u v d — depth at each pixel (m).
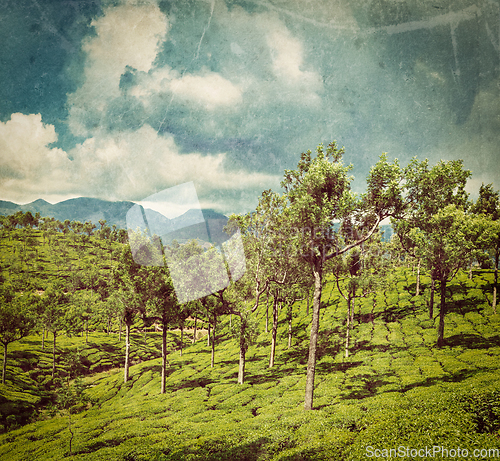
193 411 29.53
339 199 23.33
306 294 49.00
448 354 34.69
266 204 28.83
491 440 12.73
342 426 18.02
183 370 50.66
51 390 51.19
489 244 39.34
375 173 23.52
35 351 66.69
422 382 26.05
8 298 63.25
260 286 34.84
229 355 56.66
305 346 49.94
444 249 36.53
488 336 38.22
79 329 84.25
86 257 165.75
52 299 65.69
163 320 36.94
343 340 47.56
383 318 52.84
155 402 35.16
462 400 17.31
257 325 35.56
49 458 22.39
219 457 17.03
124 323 50.81
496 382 20.20
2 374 50.88
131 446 20.92
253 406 28.34
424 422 15.41
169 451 19.28
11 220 186.25
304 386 31.78
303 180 24.05
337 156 24.75
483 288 53.69
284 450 16.39
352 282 41.88
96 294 118.94
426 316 49.50
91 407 40.53
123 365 66.62
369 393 25.64
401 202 23.78
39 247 171.25
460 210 37.34
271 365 43.56
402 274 71.62
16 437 29.92
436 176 23.31
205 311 27.28
